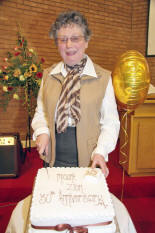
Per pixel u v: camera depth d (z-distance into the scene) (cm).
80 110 117
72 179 96
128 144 244
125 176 251
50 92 126
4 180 242
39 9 354
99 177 98
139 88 145
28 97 288
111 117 121
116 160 300
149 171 250
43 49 369
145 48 421
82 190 88
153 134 240
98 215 74
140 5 416
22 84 276
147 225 194
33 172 264
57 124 120
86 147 122
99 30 406
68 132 124
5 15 331
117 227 83
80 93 117
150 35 410
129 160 243
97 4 395
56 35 111
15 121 368
